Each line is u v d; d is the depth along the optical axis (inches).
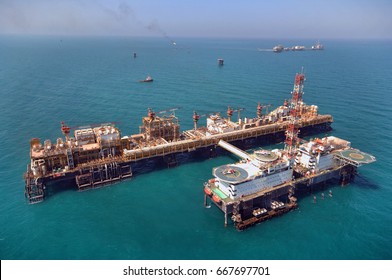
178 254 2854.3
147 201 3695.9
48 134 5521.7
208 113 6845.5
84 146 4180.6
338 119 6525.6
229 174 3403.1
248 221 3253.0
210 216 3425.2
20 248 2893.7
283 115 6013.8
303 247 2977.4
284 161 3617.1
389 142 5364.2
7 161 4483.3
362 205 3661.4
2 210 3442.4
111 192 3887.8
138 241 3014.3
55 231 3139.8
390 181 4168.3
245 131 5251.0
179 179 4239.7
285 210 3486.7
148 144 4621.1
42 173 3754.9
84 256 2810.0
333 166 4101.9
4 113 6599.4
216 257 2827.3
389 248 2974.9
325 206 3641.7
